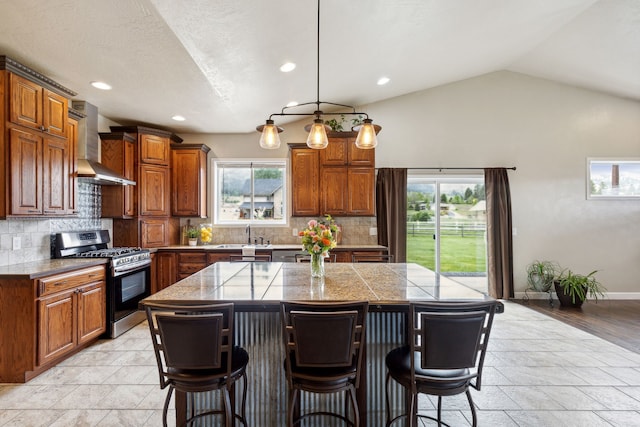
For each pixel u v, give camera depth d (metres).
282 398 1.92
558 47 4.19
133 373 2.60
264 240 5.09
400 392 1.96
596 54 4.14
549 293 4.93
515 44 4.15
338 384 1.52
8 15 1.99
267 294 1.79
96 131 3.72
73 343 2.80
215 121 4.43
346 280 2.19
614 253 5.07
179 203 4.75
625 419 2.04
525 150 5.12
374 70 3.91
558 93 5.10
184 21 2.18
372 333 1.94
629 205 5.08
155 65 2.71
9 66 2.45
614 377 2.57
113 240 4.26
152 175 4.41
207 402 1.90
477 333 1.45
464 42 3.75
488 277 5.02
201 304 1.65
